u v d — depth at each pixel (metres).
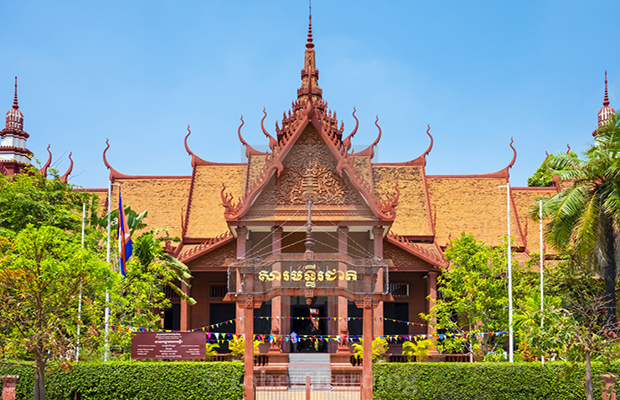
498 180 40.12
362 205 17.97
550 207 26.39
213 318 35.16
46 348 17.62
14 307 17.81
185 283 31.38
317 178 15.85
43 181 31.27
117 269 27.27
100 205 38.19
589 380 18.22
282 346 24.78
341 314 25.02
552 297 26.20
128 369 20.75
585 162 26.22
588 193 25.75
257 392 20.66
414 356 29.64
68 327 18.66
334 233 16.70
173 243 35.91
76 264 17.02
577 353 18.44
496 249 29.58
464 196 39.41
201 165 40.41
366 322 17.64
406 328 34.72
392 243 31.81
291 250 16.83
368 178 19.25
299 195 15.91
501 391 21.05
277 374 21.98
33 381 20.50
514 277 28.91
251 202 23.05
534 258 31.53
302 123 25.05
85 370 20.64
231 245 32.56
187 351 20.52
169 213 38.84
